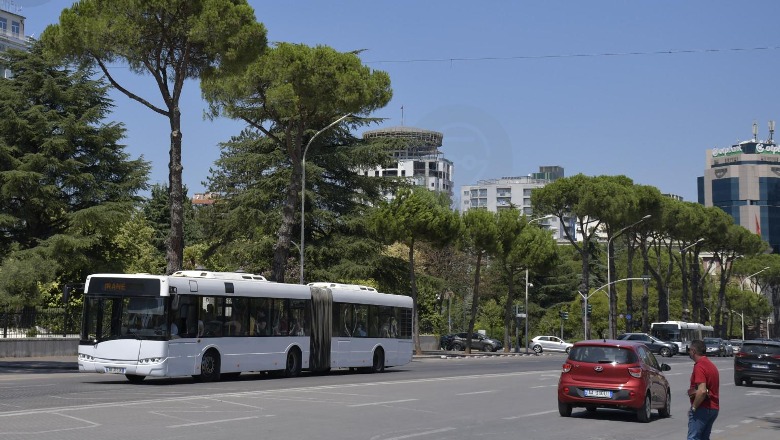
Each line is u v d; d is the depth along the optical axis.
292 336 30.70
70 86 49.53
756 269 119.62
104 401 19.36
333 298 33.09
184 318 25.95
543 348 77.75
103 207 47.44
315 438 14.42
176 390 23.36
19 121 46.94
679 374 42.44
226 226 53.31
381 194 58.47
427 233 54.84
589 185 74.12
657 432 17.67
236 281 28.30
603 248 115.12
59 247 45.91
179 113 34.56
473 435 15.78
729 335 125.81
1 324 37.81
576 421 19.19
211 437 14.09
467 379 32.34
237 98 41.88
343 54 41.88
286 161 53.34
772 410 24.48
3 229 48.56
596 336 104.00
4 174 45.62
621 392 19.34
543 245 69.81
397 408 20.27
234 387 25.03
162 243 82.56
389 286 56.38
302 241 44.00
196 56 35.62
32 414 16.25
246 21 34.75
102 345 25.38
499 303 99.94
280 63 40.22
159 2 32.75
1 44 94.56
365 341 34.69
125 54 34.09
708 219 90.88
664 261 113.19
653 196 78.56
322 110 42.12
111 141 50.16
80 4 34.03
